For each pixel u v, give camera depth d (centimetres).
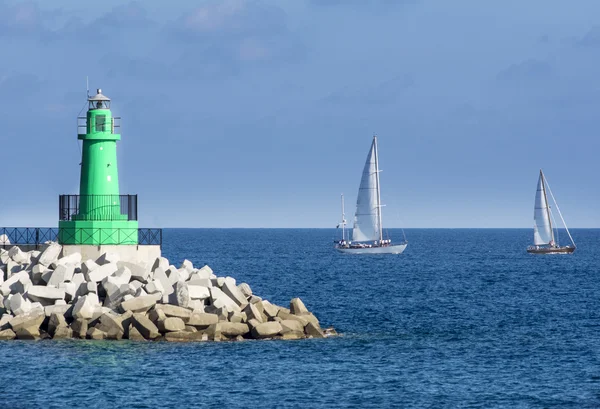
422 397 15450
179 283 19175
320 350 18925
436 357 18738
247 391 15525
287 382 16175
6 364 16738
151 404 14700
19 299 18938
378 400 15212
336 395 15450
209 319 19038
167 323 18700
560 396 15625
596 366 18012
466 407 14900
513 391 15925
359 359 18250
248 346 18812
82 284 19300
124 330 18800
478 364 18100
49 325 18700
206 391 15462
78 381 15825
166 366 16875
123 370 16525
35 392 15188
